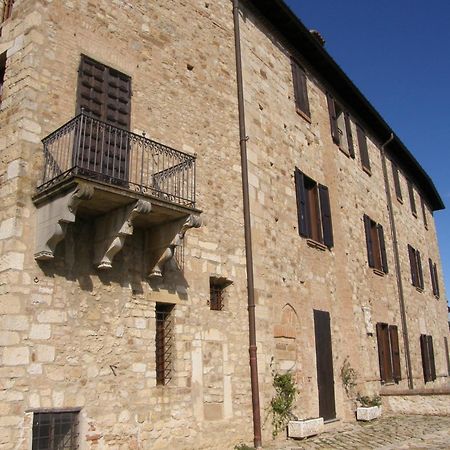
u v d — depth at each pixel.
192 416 8.62
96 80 8.51
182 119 9.99
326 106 16.14
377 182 19.70
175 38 10.37
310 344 12.20
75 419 7.09
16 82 7.65
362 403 13.99
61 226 6.81
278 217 12.02
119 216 7.51
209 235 9.91
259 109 12.22
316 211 14.08
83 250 7.63
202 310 9.34
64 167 7.40
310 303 12.59
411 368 18.62
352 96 17.70
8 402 6.38
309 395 11.78
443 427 12.38
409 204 23.81
